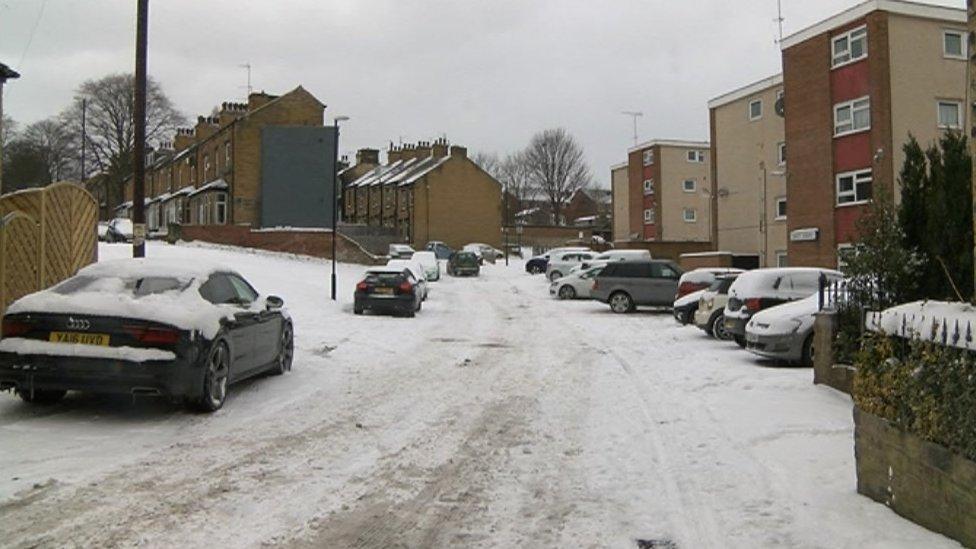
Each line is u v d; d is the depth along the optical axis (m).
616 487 6.31
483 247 61.06
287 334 12.10
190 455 7.11
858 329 10.56
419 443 7.80
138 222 13.75
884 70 28.61
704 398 10.37
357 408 9.55
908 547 4.77
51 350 8.05
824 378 11.09
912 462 5.29
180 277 9.38
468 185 67.38
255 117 54.09
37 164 73.62
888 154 28.39
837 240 30.53
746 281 16.08
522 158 110.31
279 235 44.84
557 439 8.02
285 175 53.81
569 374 12.66
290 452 7.32
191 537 5.03
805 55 32.09
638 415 9.27
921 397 5.18
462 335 19.08
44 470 6.45
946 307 5.41
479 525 5.40
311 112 55.41
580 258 42.16
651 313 26.64
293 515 5.54
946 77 29.47
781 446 7.62
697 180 54.88
